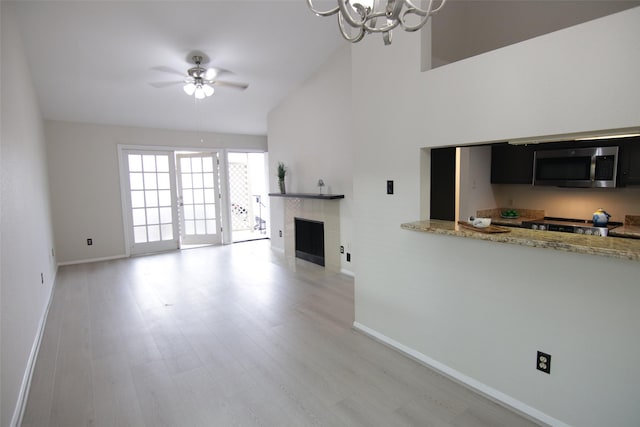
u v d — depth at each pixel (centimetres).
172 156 657
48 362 256
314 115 507
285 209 606
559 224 338
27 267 270
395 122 253
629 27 148
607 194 340
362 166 284
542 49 174
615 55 152
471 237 197
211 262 564
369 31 121
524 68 181
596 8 283
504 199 419
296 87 539
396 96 251
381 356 260
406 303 258
